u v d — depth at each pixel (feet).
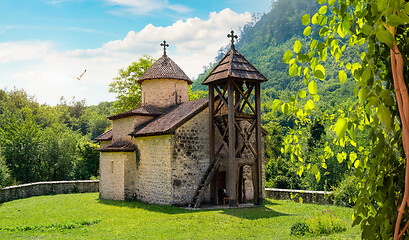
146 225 49.11
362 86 7.54
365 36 7.89
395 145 8.34
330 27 9.00
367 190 8.43
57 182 99.96
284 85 337.11
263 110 240.94
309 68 8.96
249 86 69.05
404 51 7.52
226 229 45.44
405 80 7.47
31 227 49.42
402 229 7.64
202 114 71.67
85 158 141.90
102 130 287.69
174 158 67.26
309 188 106.93
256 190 66.13
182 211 60.39
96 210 64.69
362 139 68.80
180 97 89.76
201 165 70.44
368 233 7.98
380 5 6.61
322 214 44.62
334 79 211.41
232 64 65.10
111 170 81.05
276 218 51.34
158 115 83.35
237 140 73.82
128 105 135.64
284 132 174.70
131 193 78.59
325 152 12.34
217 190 69.10
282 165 125.70
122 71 132.67
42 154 135.74
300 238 38.50
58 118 277.03
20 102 242.37
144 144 76.23
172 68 90.27
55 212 63.82
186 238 41.55
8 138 135.74
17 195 88.28
